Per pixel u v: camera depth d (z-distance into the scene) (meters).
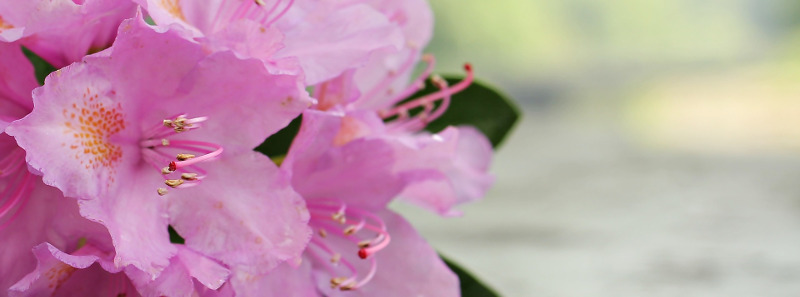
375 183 0.55
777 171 2.42
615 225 1.80
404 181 0.55
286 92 0.51
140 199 0.51
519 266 1.51
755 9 7.02
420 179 0.55
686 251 1.58
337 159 0.54
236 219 0.51
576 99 4.96
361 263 0.56
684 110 4.19
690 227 1.76
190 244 0.51
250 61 0.50
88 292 0.52
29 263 0.51
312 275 0.55
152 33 0.50
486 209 1.99
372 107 0.59
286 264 0.54
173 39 0.50
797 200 1.98
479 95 0.64
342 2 0.54
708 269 1.47
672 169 2.52
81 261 0.50
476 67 5.49
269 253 0.51
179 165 0.51
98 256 0.51
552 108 4.66
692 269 1.47
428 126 0.64
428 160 0.55
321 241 0.56
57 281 0.52
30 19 0.50
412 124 0.60
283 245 0.51
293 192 0.52
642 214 1.89
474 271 1.49
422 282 0.57
